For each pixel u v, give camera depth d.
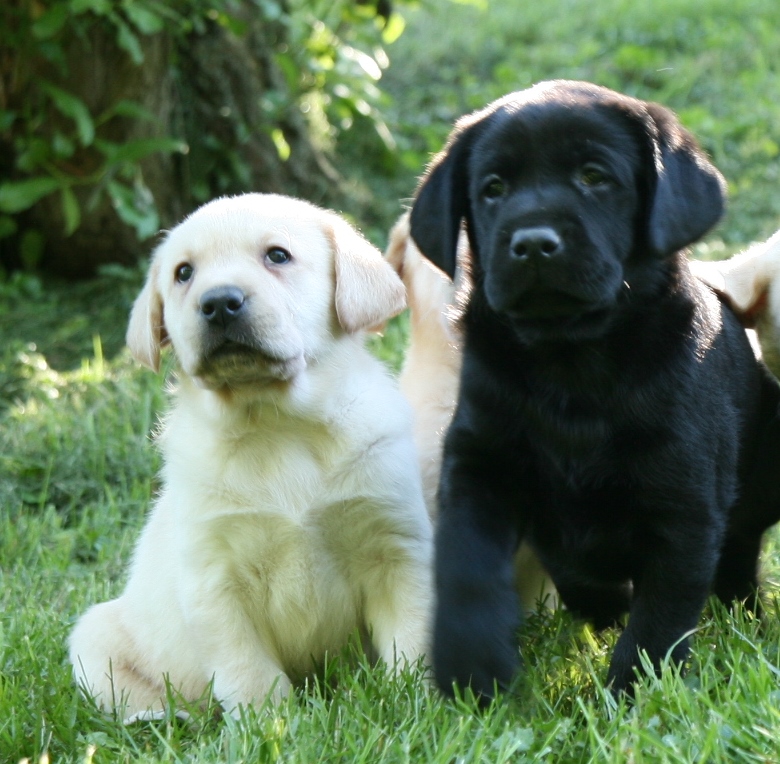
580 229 5.24
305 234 6.34
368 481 6.15
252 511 6.07
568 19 22.98
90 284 13.59
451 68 20.94
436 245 5.82
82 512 9.11
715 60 20.48
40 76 12.75
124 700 5.94
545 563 6.02
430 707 5.07
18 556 8.38
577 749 4.80
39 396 11.02
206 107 14.33
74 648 6.47
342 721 5.15
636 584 5.69
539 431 5.64
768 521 6.69
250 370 5.96
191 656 6.27
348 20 15.41
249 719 5.20
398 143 17.48
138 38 12.85
